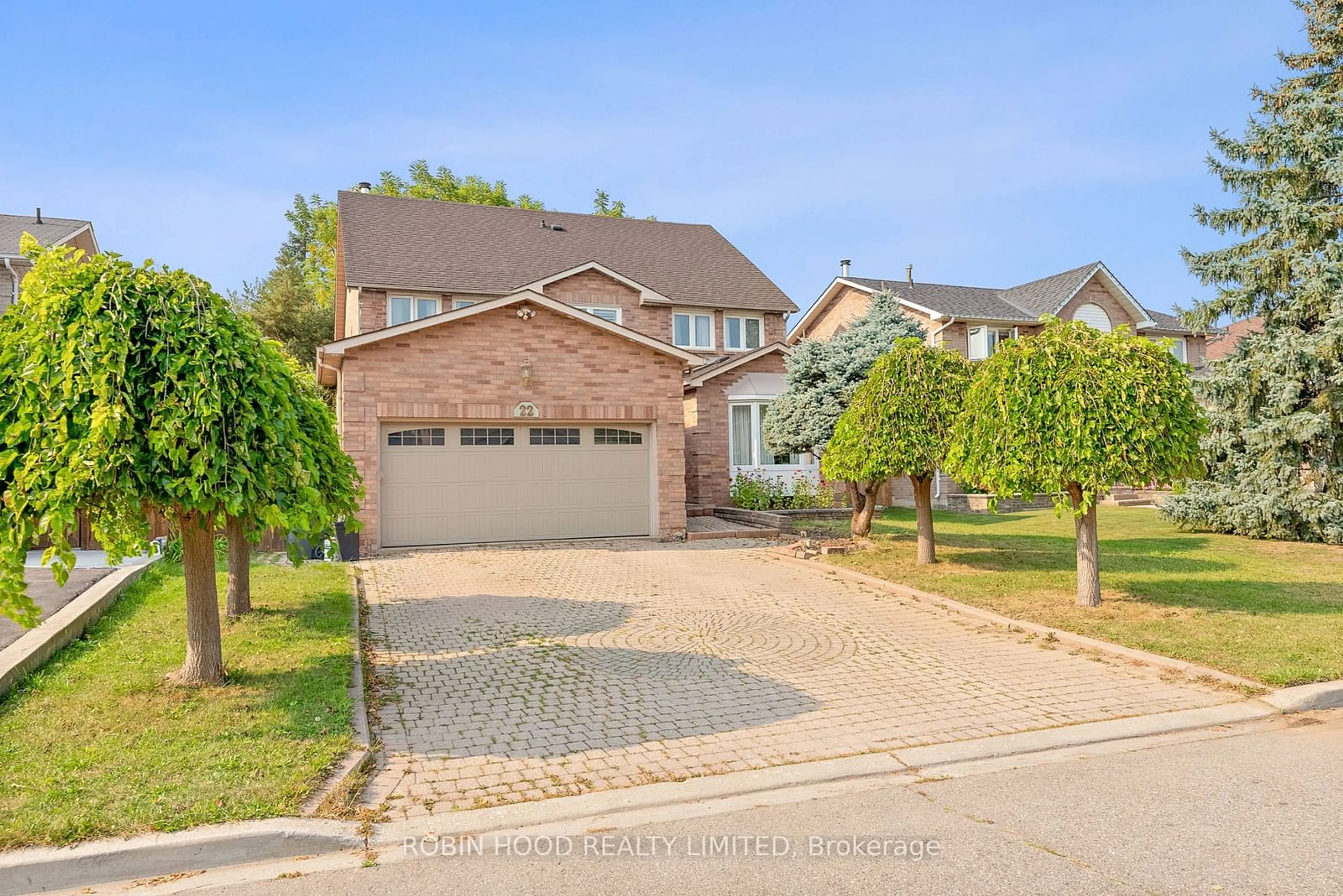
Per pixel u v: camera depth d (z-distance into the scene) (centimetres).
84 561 1002
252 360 524
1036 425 827
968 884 333
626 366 1441
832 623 852
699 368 1880
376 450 1281
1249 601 894
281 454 528
